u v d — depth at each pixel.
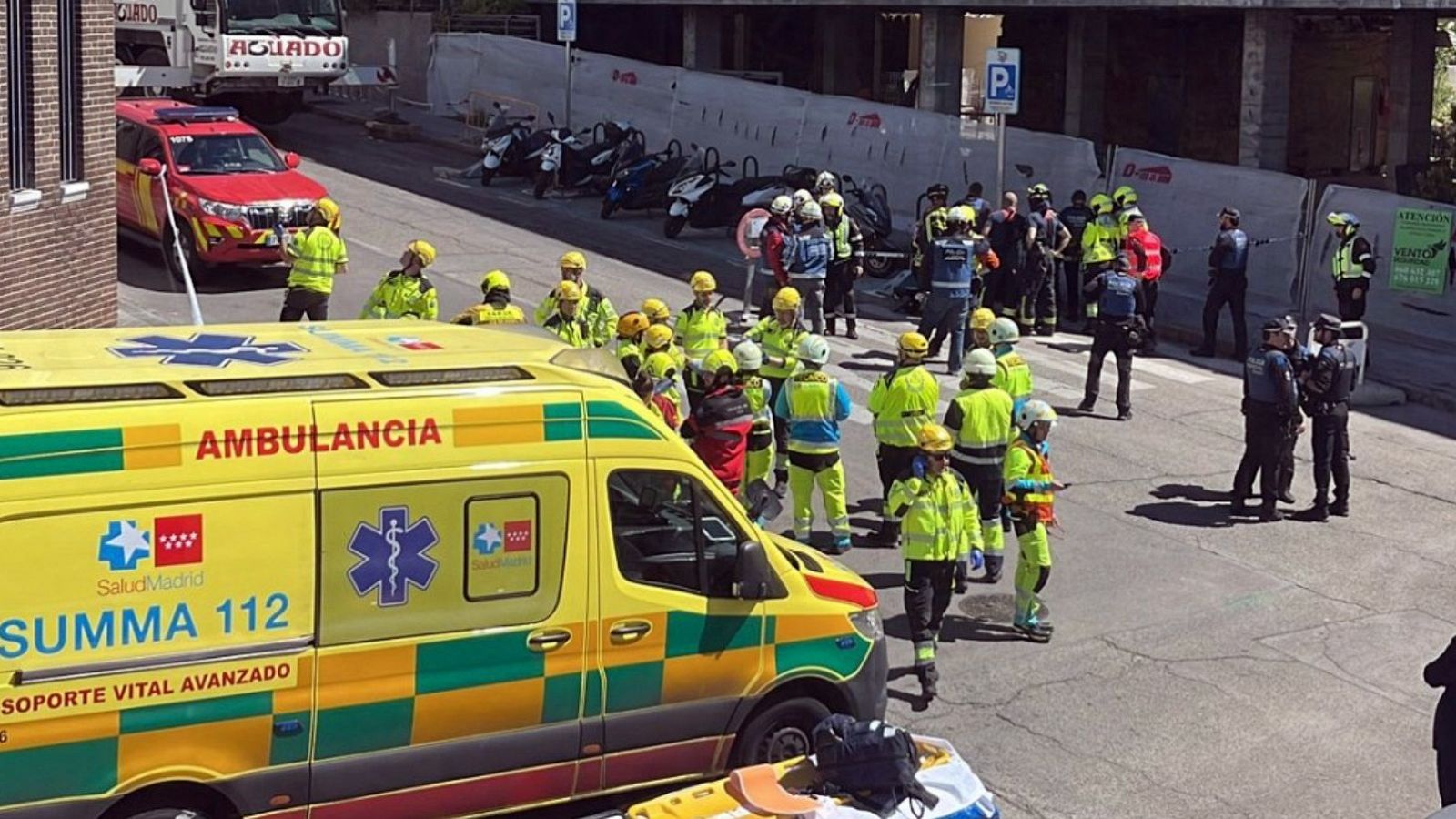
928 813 7.07
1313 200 22.83
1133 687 10.95
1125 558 13.51
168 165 21.27
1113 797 9.32
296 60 30.19
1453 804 7.77
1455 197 29.61
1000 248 21.25
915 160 28.28
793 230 19.73
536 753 7.96
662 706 8.28
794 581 8.70
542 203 29.48
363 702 7.46
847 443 16.30
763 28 43.78
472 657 7.71
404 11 41.47
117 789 6.96
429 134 35.34
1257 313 23.05
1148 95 39.72
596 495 8.01
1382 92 39.41
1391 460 16.78
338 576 7.36
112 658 6.88
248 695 7.19
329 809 7.48
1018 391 13.62
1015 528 11.67
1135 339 17.34
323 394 7.39
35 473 6.72
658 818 6.95
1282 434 14.41
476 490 7.68
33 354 7.72
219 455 7.09
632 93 33.41
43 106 15.85
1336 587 13.02
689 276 23.75
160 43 30.31
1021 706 10.59
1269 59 28.28
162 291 20.72
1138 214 21.11
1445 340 21.77
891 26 44.81
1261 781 9.61
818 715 8.82
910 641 11.61
